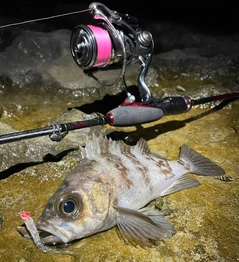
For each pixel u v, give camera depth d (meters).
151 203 0.29
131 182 0.27
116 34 0.31
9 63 0.47
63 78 0.46
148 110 0.32
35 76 0.45
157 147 0.35
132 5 0.64
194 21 0.61
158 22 0.60
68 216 0.23
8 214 0.28
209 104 0.42
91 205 0.24
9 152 0.32
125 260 0.25
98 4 0.32
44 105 0.42
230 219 0.28
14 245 0.25
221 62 0.51
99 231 0.25
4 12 0.57
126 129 0.37
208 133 0.38
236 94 0.40
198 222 0.28
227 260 0.25
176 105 0.35
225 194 0.30
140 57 0.34
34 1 0.60
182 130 0.38
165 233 0.26
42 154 0.33
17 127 0.38
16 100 0.42
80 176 0.25
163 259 0.25
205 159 0.32
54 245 0.25
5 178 0.31
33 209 0.28
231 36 0.58
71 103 0.42
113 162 0.27
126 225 0.25
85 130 0.36
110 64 0.33
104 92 0.44
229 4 0.66
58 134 0.29
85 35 0.31
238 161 0.34
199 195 0.30
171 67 0.50
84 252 0.25
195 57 0.52
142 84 0.34
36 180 0.31
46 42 0.51
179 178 0.30
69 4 0.60
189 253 0.25
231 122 0.39
